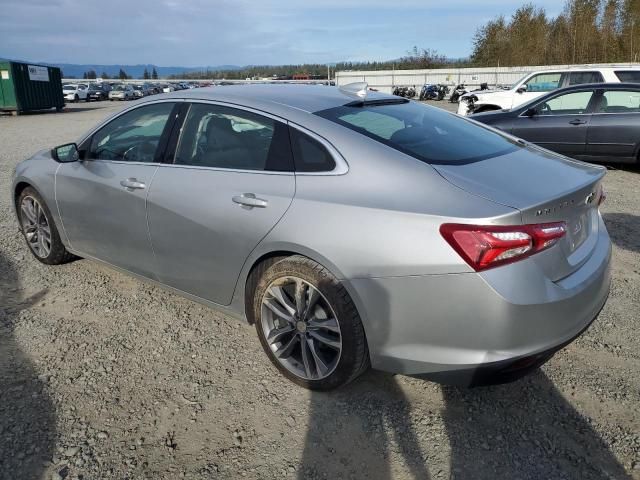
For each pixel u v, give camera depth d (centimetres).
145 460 239
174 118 339
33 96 2948
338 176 263
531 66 4950
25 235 463
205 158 316
